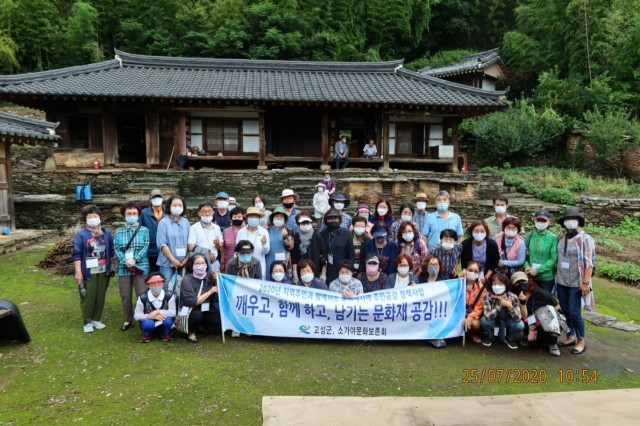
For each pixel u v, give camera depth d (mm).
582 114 22625
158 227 5352
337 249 5605
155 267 5707
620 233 12742
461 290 5172
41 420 3457
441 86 16406
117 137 15438
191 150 15969
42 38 28297
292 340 5258
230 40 27422
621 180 18203
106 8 30562
